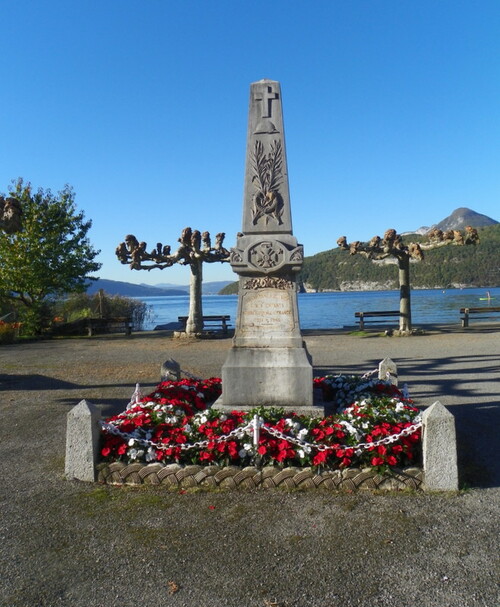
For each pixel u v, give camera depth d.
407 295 21.30
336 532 4.20
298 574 3.60
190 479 5.20
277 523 4.38
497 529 4.21
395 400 6.41
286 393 6.86
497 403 8.69
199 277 23.11
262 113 7.37
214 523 4.40
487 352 15.34
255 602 3.29
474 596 3.29
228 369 6.95
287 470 5.11
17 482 5.46
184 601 3.31
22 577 3.62
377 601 3.27
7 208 10.38
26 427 7.80
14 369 14.09
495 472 5.49
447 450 5.00
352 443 5.19
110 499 4.94
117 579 3.58
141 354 17.33
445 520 4.38
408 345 17.88
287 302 7.09
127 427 5.67
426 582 3.46
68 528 4.36
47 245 24.75
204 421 5.74
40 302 26.55
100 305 32.28
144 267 22.55
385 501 4.77
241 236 7.27
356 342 19.39
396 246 20.42
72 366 14.56
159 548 4.00
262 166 7.32
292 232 7.25
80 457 5.42
